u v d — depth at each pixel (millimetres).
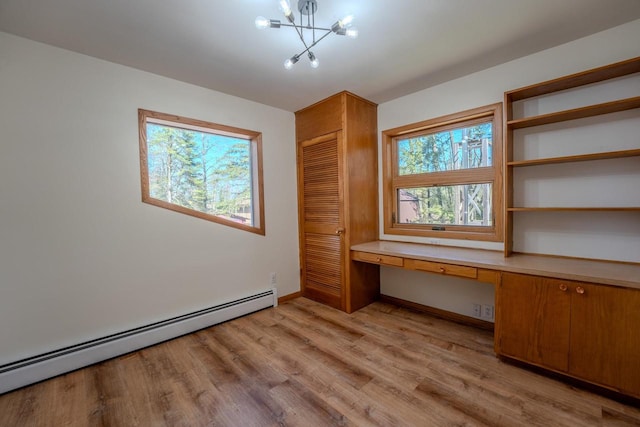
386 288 3244
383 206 3219
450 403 1603
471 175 2576
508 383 1762
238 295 2930
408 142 3072
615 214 1890
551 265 1864
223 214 2990
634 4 1596
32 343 1880
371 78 2518
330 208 3062
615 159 1870
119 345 2143
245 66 2256
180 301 2531
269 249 3205
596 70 1743
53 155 1938
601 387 1625
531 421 1461
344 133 2842
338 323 2695
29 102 1854
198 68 2281
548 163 2111
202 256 2668
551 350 1736
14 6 1511
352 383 1802
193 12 1593
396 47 2010
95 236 2105
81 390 1774
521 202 2260
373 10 1604
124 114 2225
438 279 2812
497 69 2328
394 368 1949
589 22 1771
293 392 1733
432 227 2883
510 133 2174
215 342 2363
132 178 2268
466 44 1997
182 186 2715
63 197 1979
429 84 2678
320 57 2129
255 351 2211
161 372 1955
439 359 2045
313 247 3318
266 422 1505
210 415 1562
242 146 3139
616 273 1632
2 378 1727
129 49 1985
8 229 1801
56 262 1959
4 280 1791
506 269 1896
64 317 1991
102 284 2139
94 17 1625
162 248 2426
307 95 2908
